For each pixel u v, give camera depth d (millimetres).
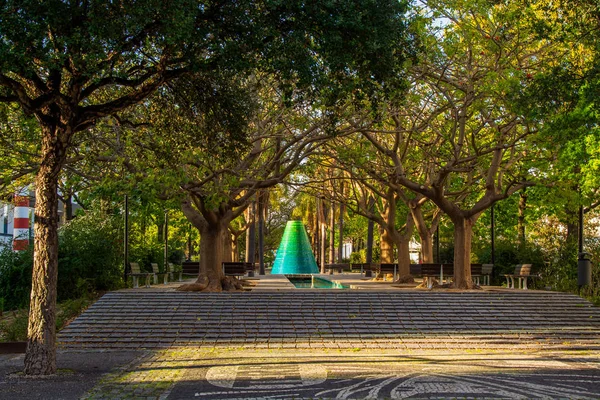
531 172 26641
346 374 11492
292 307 18188
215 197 18719
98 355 14227
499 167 24438
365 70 12250
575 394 9562
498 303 19031
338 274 44000
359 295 19375
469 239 23109
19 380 10945
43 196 11711
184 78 13859
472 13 19734
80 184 23938
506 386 10211
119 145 18125
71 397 9445
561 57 19625
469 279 22938
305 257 39344
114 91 15805
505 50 20641
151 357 13867
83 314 17594
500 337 16250
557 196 22547
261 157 27625
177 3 10031
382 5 11758
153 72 12359
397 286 25672
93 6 9969
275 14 11367
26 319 16031
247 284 25094
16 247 24031
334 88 12016
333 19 11133
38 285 11656
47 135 11797
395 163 23250
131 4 10031
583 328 17203
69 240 22906
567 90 16328
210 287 20812
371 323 17172
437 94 22281
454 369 12102
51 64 10086
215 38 11250
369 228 40844
